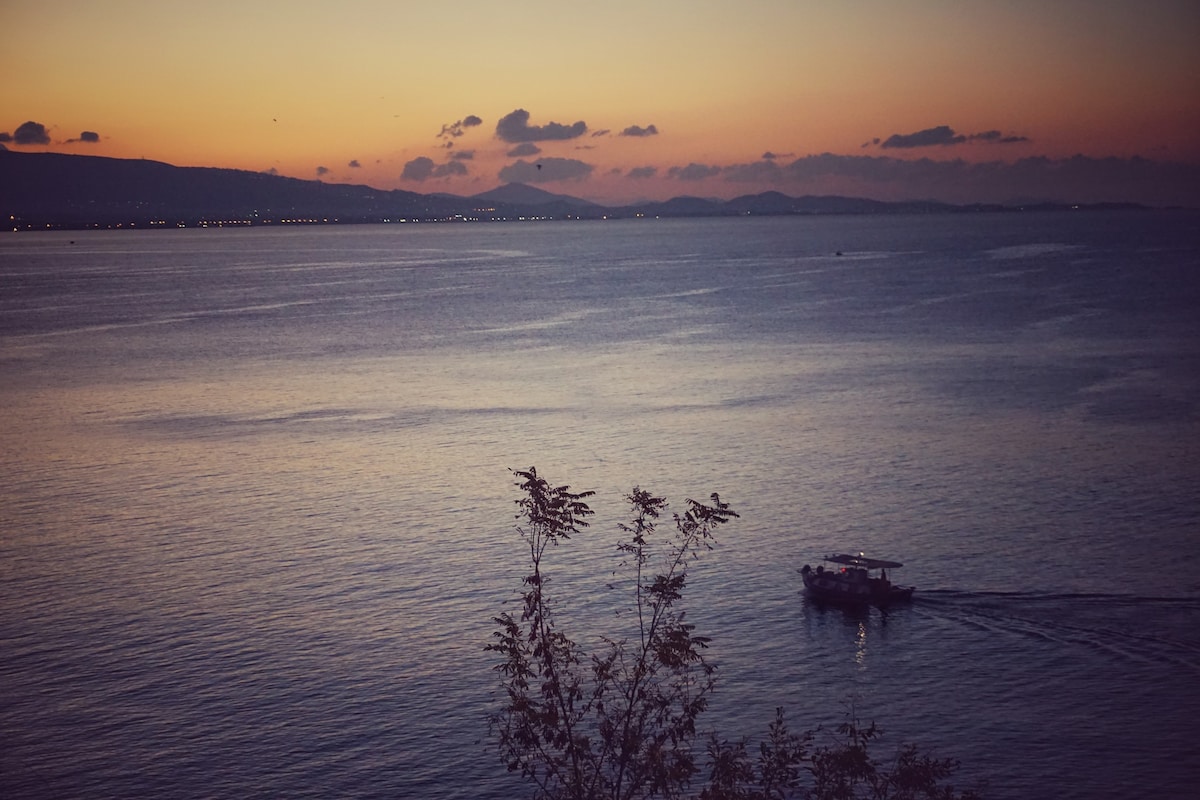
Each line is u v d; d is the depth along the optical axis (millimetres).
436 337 180750
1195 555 71438
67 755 49969
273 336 183875
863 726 51719
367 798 46938
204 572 71500
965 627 61656
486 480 92062
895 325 181875
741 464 95500
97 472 95562
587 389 131250
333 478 93188
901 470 92438
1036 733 50656
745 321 194000
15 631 62500
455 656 59062
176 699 54781
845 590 64750
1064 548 73312
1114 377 130000
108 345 173500
